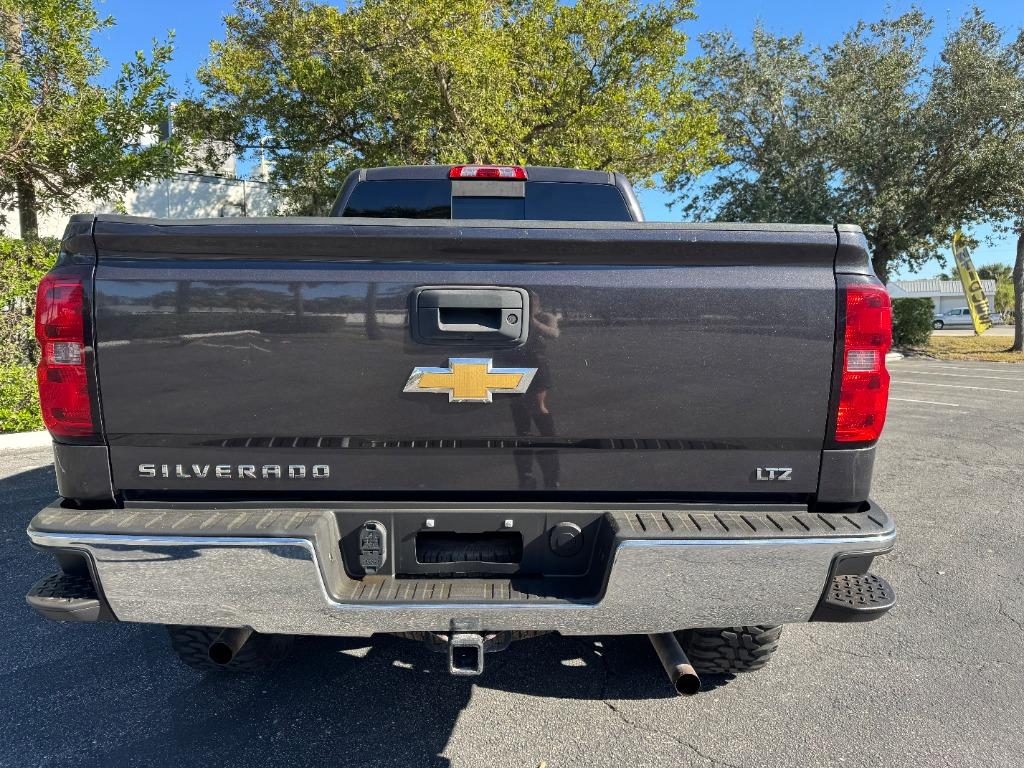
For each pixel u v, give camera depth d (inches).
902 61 800.3
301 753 98.8
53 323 82.0
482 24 481.7
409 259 83.4
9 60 344.8
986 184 817.5
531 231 81.9
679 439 85.9
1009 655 128.0
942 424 369.4
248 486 86.7
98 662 123.6
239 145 637.9
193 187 809.5
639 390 84.5
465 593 85.2
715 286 83.3
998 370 687.7
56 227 585.3
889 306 84.0
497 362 84.0
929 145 794.2
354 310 83.0
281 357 83.4
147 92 379.6
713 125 560.4
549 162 506.6
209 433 84.4
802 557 82.1
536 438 85.7
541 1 530.9
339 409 84.3
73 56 356.2
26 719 106.3
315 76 520.4
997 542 187.9
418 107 474.6
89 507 87.1
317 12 536.4
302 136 574.6
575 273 83.7
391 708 110.1
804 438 85.8
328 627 82.7
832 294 83.4
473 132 458.3
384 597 83.8
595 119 529.0
